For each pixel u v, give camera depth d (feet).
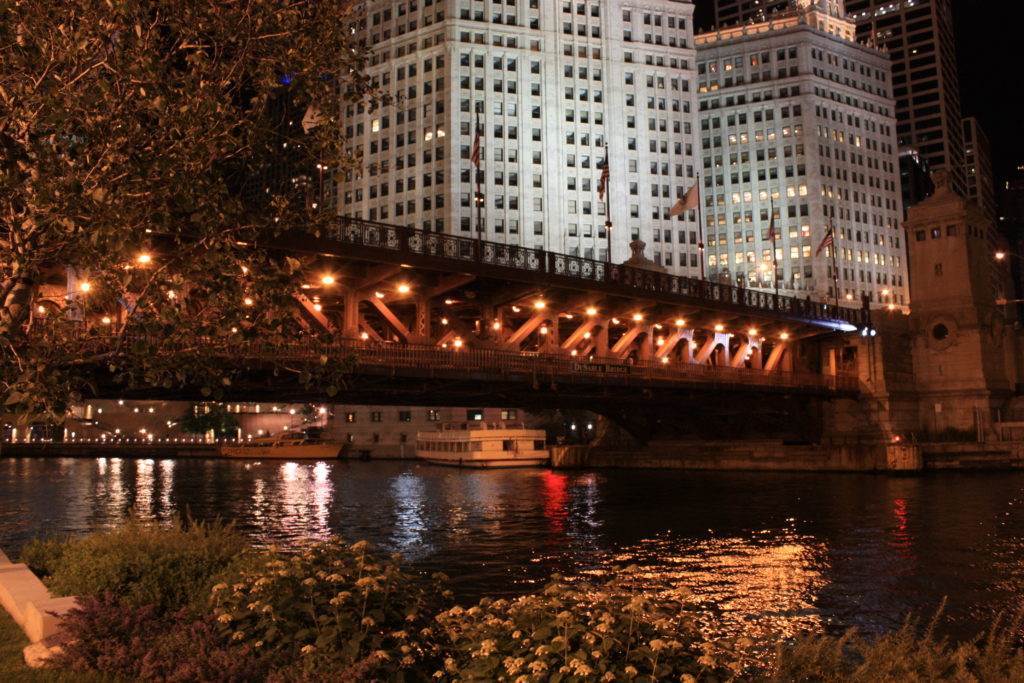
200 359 39.52
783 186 507.30
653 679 22.59
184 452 378.53
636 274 175.22
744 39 529.45
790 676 27.09
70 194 34.53
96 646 27.45
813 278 493.77
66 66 36.83
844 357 256.52
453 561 87.76
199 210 37.99
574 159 446.19
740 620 61.87
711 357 239.09
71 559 36.76
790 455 224.33
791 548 95.66
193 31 39.40
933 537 101.81
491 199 428.15
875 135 540.93
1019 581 75.36
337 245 120.16
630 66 464.24
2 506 151.43
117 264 38.88
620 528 113.80
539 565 85.25
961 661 27.20
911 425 247.29
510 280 148.05
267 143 42.55
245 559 35.76
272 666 25.64
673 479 206.39
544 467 273.13
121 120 37.04
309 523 121.90
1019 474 200.85
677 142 467.52
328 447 350.02
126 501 160.56
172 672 25.36
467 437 276.62
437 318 177.99
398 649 27.27
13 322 35.45
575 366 155.12
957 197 252.21
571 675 22.90
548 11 453.99
